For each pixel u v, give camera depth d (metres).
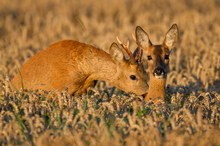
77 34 28.80
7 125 12.61
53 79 16.03
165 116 14.16
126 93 16.97
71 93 16.11
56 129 12.95
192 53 23.78
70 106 14.45
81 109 13.40
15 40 27.44
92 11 37.75
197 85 18.66
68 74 15.95
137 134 12.34
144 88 16.19
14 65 21.28
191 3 40.38
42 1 41.06
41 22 33.75
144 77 16.30
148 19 33.41
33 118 13.14
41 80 16.16
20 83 16.52
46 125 13.56
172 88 17.97
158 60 16.09
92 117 13.51
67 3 40.38
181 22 31.31
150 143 11.78
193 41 25.69
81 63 15.98
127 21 32.19
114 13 36.91
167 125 13.41
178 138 11.66
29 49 24.67
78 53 16.03
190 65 21.72
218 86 19.44
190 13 34.47
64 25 31.67
